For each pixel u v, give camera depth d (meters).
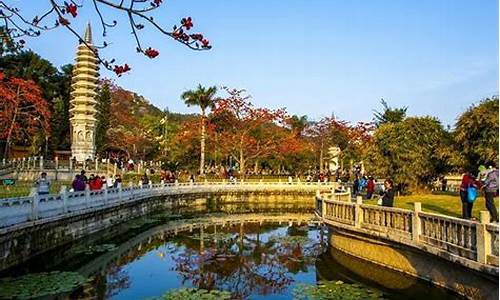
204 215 40.28
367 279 17.03
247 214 42.38
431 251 13.62
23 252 17.22
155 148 77.50
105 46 8.80
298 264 20.70
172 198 44.16
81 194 23.36
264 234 29.78
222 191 52.03
